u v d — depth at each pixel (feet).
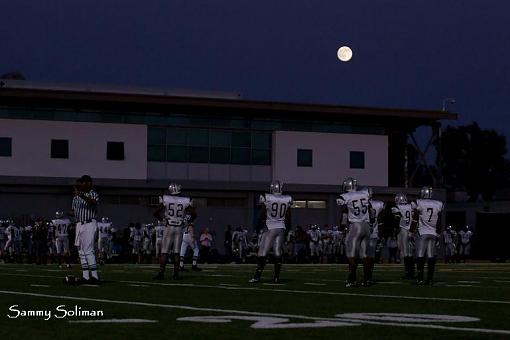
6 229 136.05
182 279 68.49
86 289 51.60
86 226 57.31
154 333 27.81
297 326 29.91
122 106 167.53
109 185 161.99
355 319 33.19
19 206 157.48
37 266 111.14
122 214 163.53
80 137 164.14
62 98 159.74
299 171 177.78
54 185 158.81
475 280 70.90
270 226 63.10
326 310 37.55
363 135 181.78
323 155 179.32
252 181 176.14
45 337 26.78
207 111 172.86
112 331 28.32
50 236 125.59
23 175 160.76
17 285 55.83
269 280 67.26
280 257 63.46
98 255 120.67
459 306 40.09
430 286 59.88
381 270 100.22
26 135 161.27
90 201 57.57
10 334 27.50
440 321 32.30
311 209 176.45
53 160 162.50
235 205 170.50
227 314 35.04
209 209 168.66
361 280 67.05
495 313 36.19
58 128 163.12
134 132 167.63
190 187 166.30
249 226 170.09
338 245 147.23
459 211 211.00
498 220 174.91
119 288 52.95
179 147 172.35
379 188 179.32
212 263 142.72
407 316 34.58
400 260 153.28
